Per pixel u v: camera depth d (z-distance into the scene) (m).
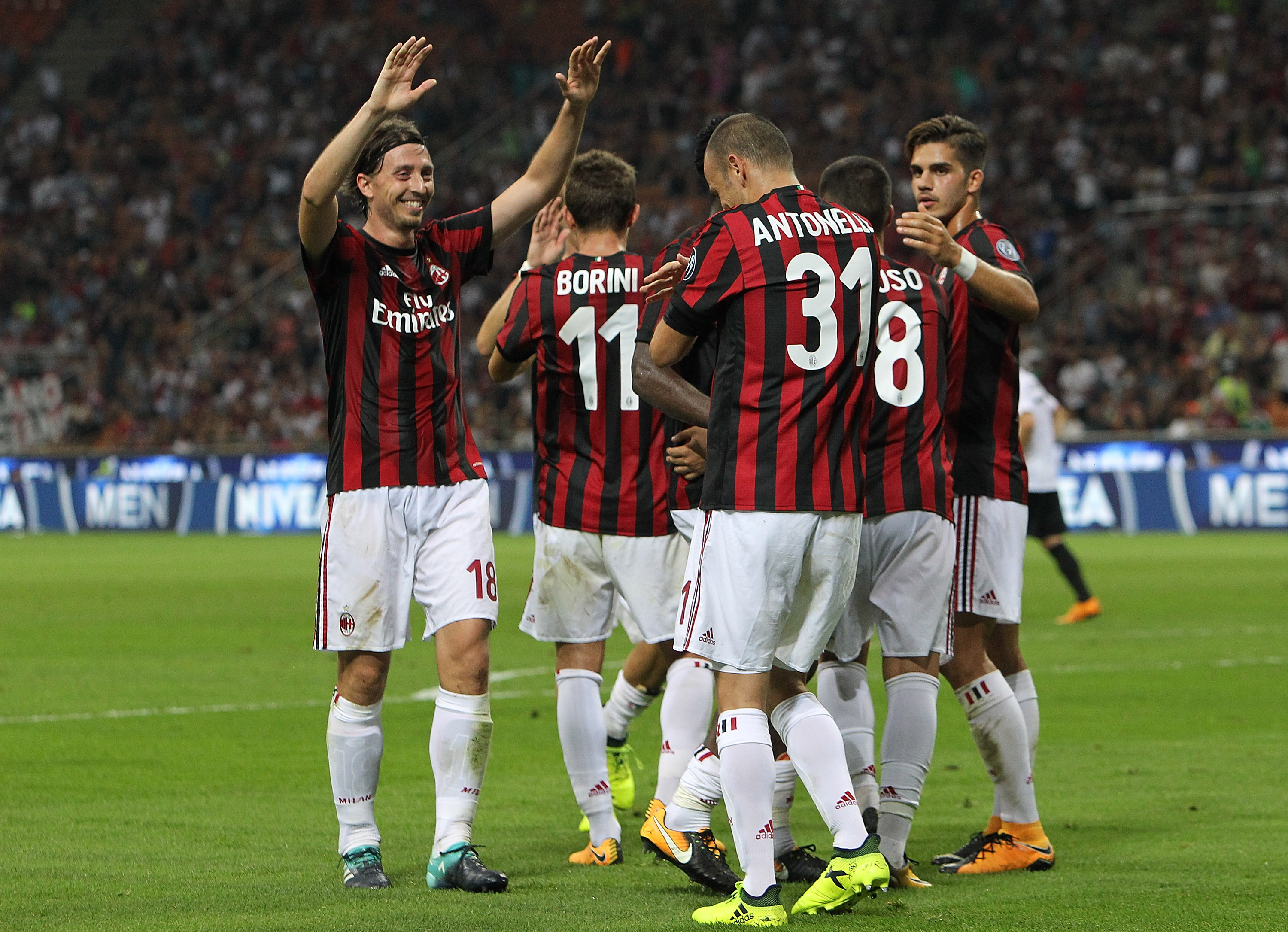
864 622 15.99
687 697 16.69
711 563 13.84
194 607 46.91
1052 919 13.80
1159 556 66.19
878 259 14.38
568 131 17.12
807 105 121.31
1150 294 102.50
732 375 13.79
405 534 16.02
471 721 15.63
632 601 17.33
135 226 128.38
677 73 127.50
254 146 131.50
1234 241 104.50
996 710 16.48
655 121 124.94
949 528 15.88
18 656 35.41
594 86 17.05
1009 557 16.92
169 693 29.70
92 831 17.94
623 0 134.38
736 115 14.66
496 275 113.06
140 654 35.78
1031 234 109.75
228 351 115.88
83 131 136.75
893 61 124.31
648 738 25.48
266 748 23.75
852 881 13.74
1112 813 18.92
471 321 109.75
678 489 17.06
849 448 13.92
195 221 127.31
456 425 16.34
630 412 17.23
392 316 15.86
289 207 127.31
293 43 136.75
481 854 17.23
